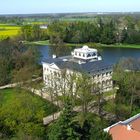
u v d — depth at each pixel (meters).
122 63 110.31
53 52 158.25
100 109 87.81
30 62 137.50
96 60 118.06
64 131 44.22
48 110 90.06
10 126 60.00
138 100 91.25
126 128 54.06
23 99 72.12
